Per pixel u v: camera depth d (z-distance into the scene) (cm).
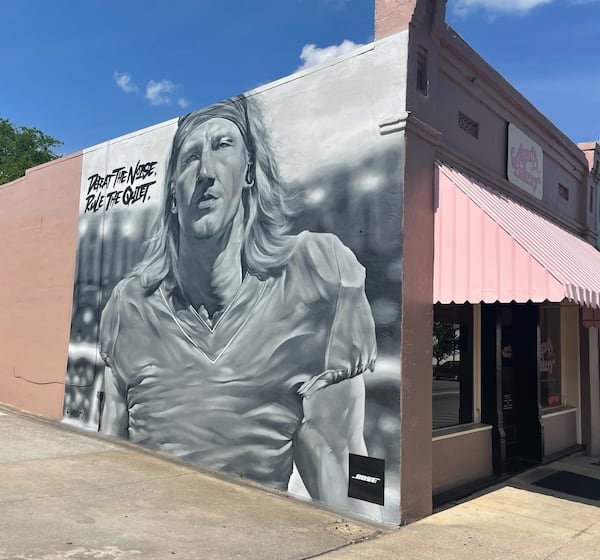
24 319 1232
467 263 629
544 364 1065
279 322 734
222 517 600
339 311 667
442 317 784
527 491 789
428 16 664
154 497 657
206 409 818
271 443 728
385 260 629
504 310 995
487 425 852
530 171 930
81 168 1128
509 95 845
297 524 590
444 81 711
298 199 725
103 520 569
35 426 1050
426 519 621
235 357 786
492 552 531
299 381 701
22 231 1271
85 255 1084
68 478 718
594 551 549
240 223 801
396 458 600
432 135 658
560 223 1039
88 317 1057
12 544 492
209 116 868
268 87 779
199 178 870
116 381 980
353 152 672
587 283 628
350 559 498
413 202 632
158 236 938
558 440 1067
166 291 909
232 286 803
